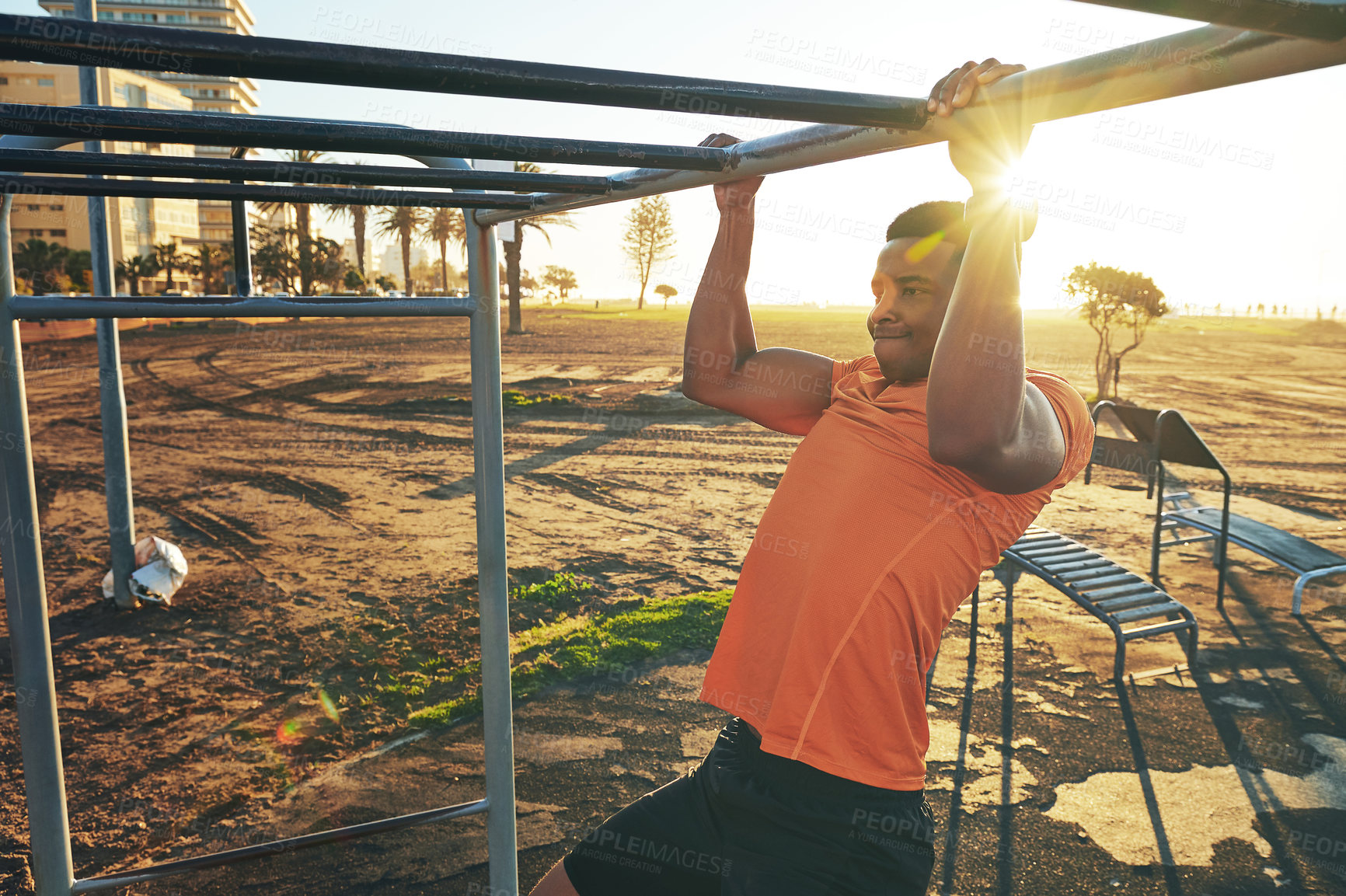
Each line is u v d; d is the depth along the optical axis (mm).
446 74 693
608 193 1514
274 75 669
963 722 4117
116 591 5668
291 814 3320
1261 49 564
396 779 3572
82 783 3547
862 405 1491
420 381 19422
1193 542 7074
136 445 12070
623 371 23453
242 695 4387
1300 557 5738
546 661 4707
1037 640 5215
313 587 6148
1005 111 771
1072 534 7969
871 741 1396
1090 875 2959
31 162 1195
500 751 2113
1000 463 1138
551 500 9211
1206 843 3146
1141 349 35375
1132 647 5078
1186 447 5863
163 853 3068
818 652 1400
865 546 1377
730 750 1556
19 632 1688
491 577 2059
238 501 8906
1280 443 13547
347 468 10727
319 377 19969
